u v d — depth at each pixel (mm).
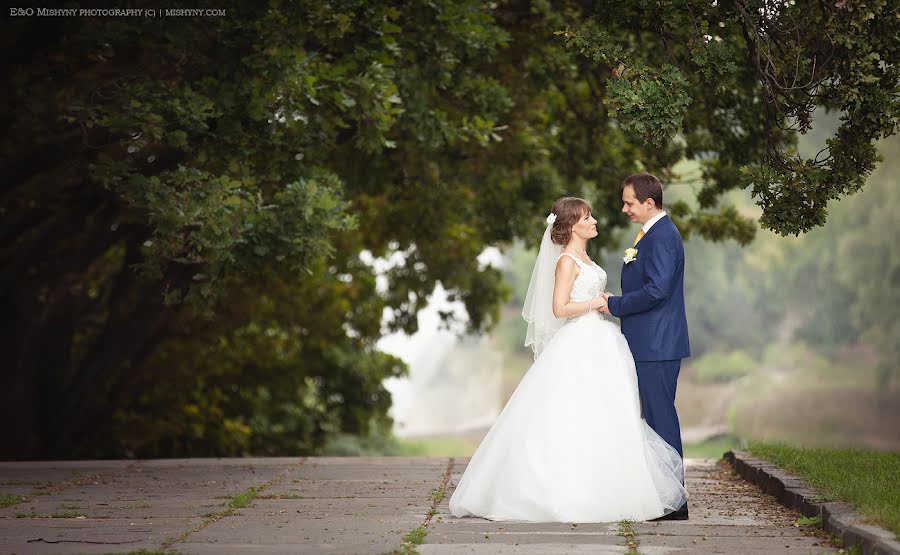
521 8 18203
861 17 10500
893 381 51469
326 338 29656
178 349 26250
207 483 12516
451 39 16125
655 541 8211
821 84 11344
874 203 53562
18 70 15211
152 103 13898
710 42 11742
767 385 60344
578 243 10164
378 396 32750
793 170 11250
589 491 9289
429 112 16781
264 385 29812
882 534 7418
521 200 22375
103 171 13914
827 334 59344
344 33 15648
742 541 8211
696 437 58156
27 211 18672
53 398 21609
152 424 26266
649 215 9922
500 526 9000
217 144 14711
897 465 11719
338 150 18234
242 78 14570
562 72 17828
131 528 8984
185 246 14523
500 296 28656
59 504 10648
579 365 9719
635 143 19203
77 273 20359
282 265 15648
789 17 11445
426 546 7969
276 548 7883
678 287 9867
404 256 27828
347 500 10867
